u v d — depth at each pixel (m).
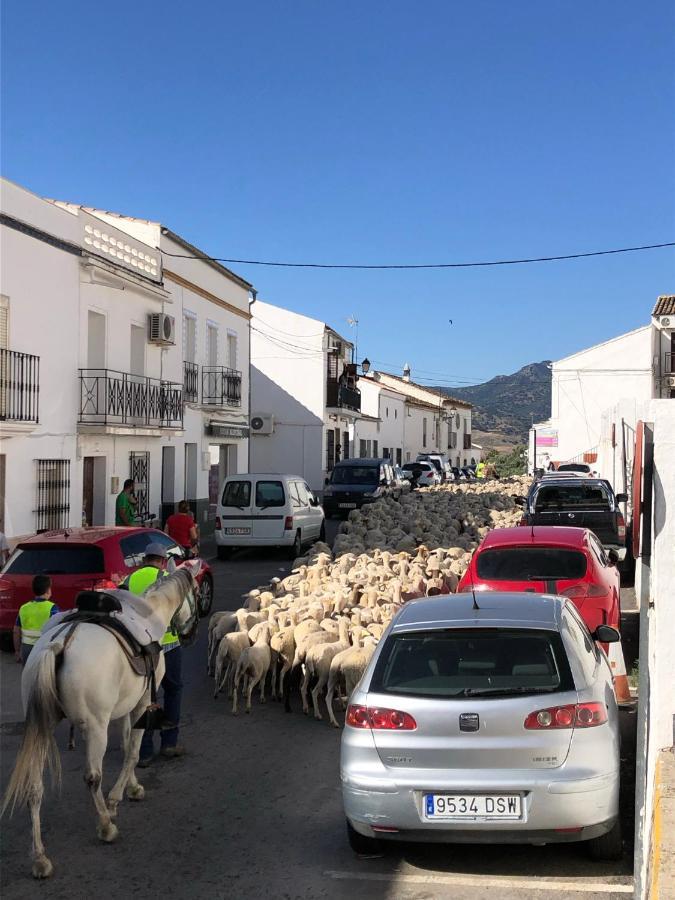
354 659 9.17
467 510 29.45
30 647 9.44
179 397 25.86
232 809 7.07
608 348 48.78
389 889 5.60
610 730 5.68
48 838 6.55
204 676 11.68
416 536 23.05
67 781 7.84
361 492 34.78
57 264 19.17
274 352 45.47
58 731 9.56
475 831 5.46
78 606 6.89
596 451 45.72
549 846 6.20
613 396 48.72
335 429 48.56
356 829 5.79
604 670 6.47
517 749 5.46
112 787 7.63
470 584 10.27
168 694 8.36
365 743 5.70
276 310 45.38
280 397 45.34
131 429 21.84
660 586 5.68
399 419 65.62
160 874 5.91
